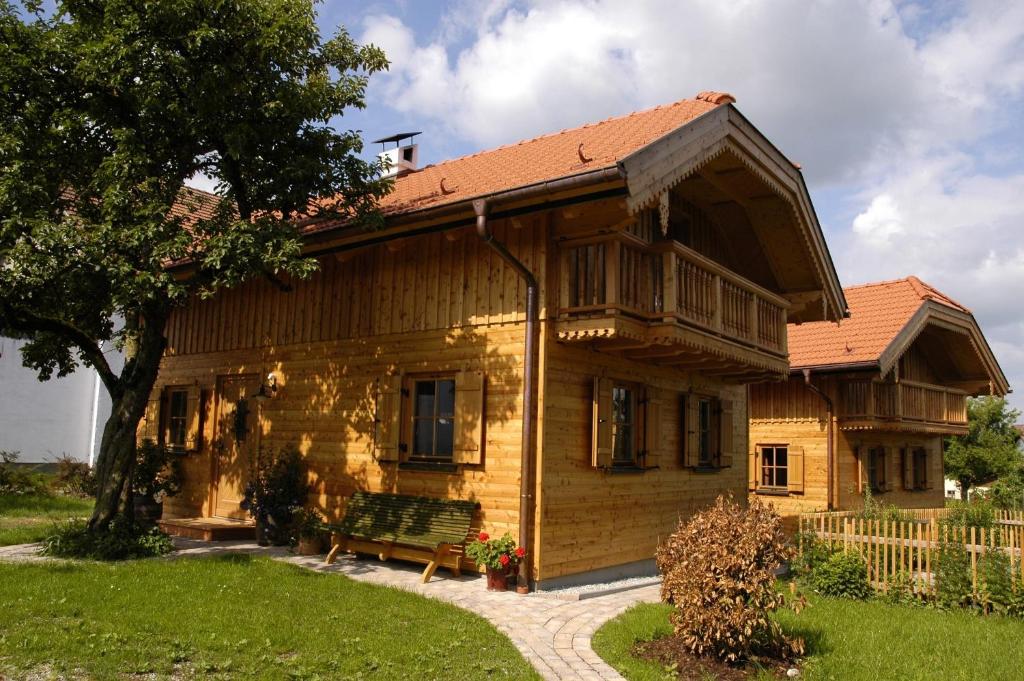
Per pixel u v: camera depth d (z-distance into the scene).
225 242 9.38
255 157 10.67
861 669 6.61
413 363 11.05
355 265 12.11
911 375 21.64
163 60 9.70
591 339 9.67
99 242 9.12
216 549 11.39
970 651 7.34
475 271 10.55
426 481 10.66
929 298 19.06
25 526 12.77
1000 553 9.38
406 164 16.83
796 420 18.67
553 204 9.13
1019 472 24.83
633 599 9.24
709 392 13.54
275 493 11.94
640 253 10.13
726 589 6.58
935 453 24.02
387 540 10.21
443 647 6.60
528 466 9.43
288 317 13.03
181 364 15.02
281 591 8.21
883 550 10.08
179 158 10.57
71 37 9.97
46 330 10.81
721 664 6.58
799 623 8.22
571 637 7.29
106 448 10.81
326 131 10.86
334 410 12.02
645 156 8.82
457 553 9.80
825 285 14.22
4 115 9.91
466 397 10.27
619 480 10.94
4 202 9.23
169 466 14.71
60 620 6.68
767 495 18.91
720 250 14.15
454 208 9.60
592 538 10.28
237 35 9.87
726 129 10.82
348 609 7.63
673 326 9.77
